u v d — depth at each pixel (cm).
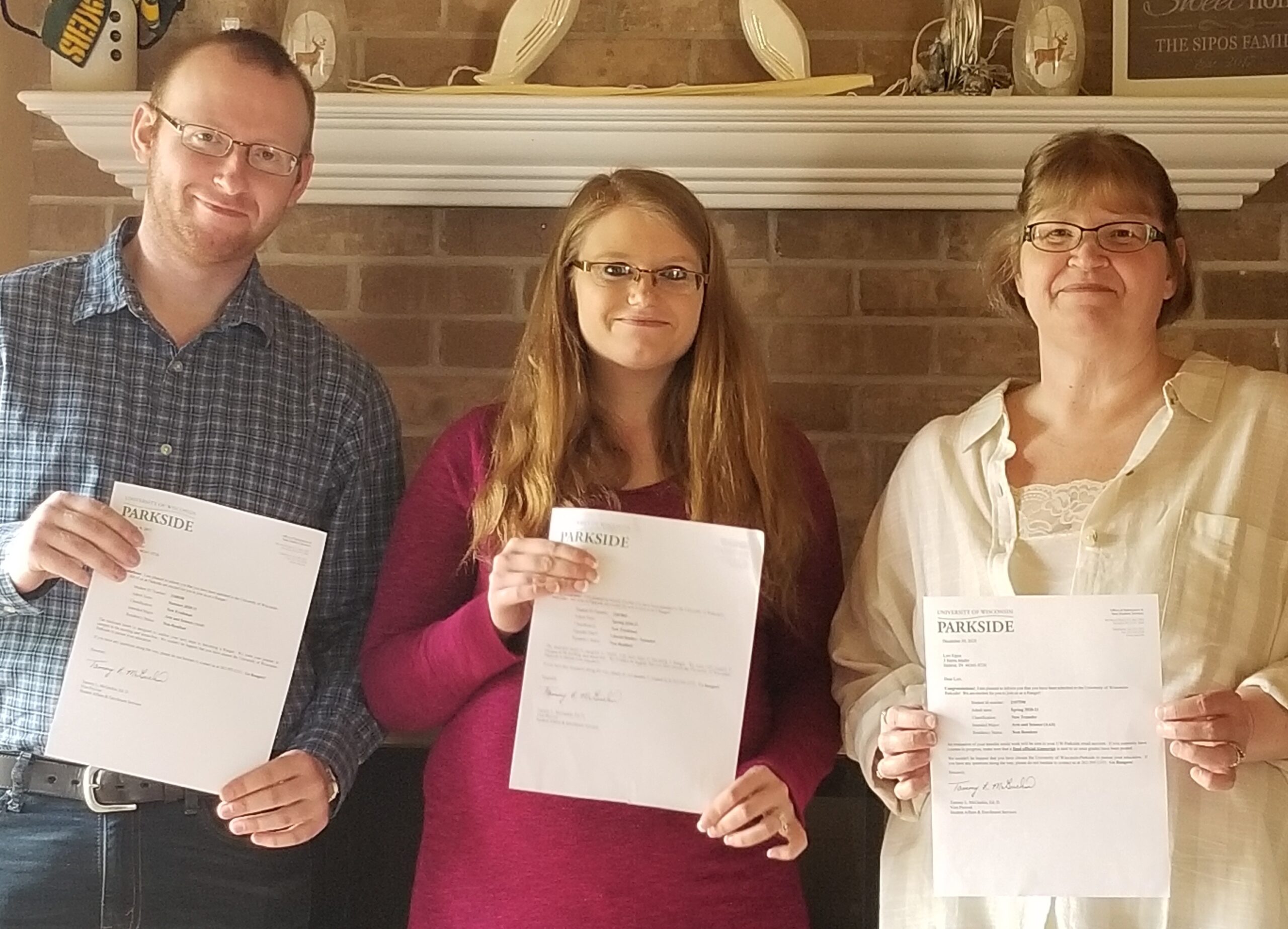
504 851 130
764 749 135
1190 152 171
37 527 124
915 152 171
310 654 151
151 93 148
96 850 132
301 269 186
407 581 141
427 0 186
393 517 156
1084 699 118
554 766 125
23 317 138
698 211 140
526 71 179
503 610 127
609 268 134
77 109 169
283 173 139
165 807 135
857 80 173
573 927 126
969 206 179
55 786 132
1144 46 175
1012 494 131
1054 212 130
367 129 170
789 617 142
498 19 186
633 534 127
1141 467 128
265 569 130
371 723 145
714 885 130
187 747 128
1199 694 117
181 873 135
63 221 187
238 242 138
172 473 139
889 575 140
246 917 140
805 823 176
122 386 138
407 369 186
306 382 148
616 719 125
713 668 126
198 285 143
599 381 143
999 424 136
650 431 144
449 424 186
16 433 136
